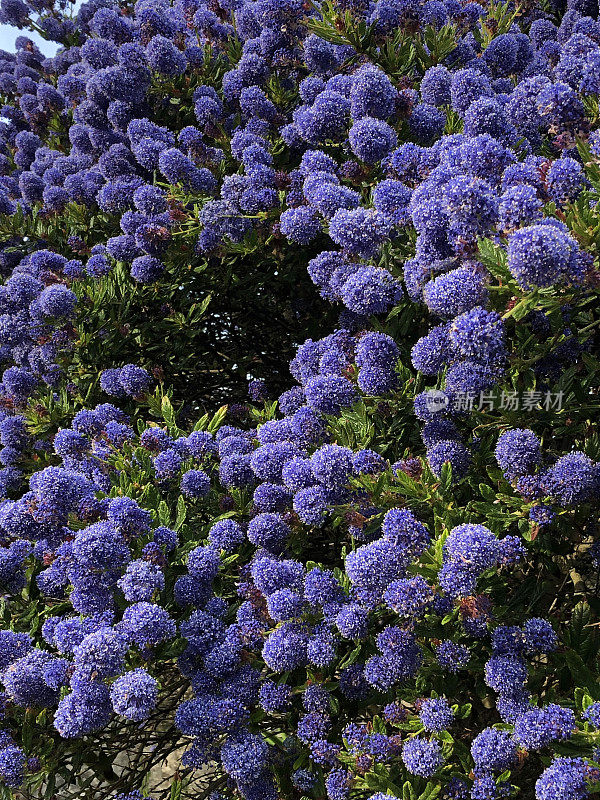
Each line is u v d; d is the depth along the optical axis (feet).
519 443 3.12
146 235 4.02
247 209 3.90
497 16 4.09
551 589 3.35
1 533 3.53
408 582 3.04
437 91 3.80
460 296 3.07
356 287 3.38
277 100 4.27
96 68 4.52
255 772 3.14
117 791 3.54
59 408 4.10
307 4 4.15
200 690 3.24
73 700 3.10
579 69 3.34
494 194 3.06
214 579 3.41
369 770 3.08
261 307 4.35
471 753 3.03
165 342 4.22
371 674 3.13
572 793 2.88
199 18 4.42
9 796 3.24
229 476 3.51
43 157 5.52
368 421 3.41
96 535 3.18
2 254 4.68
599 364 3.22
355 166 3.69
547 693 3.15
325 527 3.60
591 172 3.07
